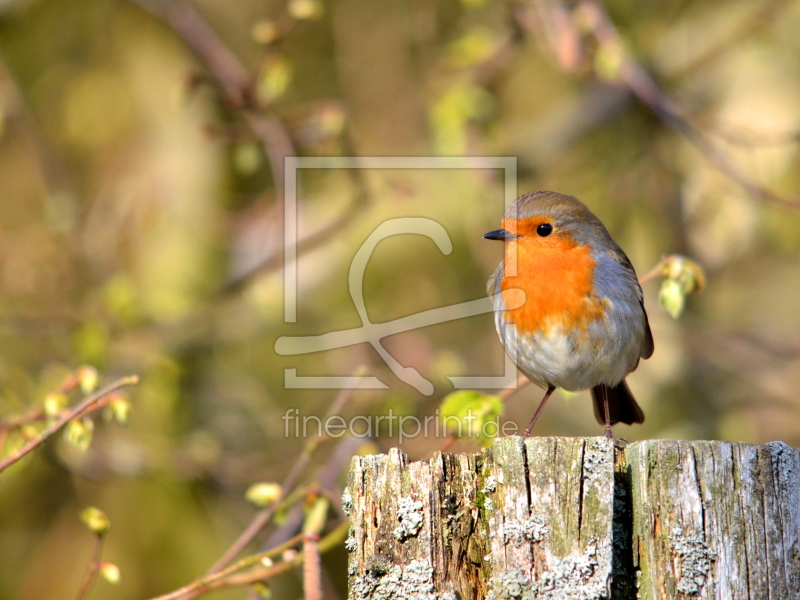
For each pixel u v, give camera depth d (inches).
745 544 176.1
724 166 374.0
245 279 435.5
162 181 487.5
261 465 436.5
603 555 177.6
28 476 435.2
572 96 552.4
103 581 462.3
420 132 517.3
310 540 251.1
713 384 503.5
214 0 534.0
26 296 461.1
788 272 564.4
